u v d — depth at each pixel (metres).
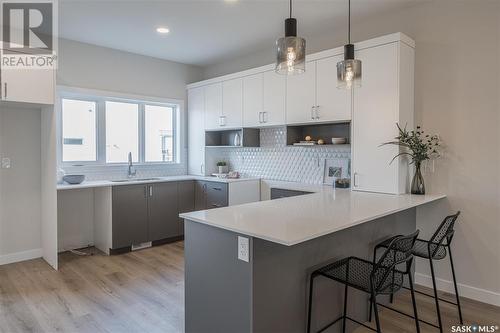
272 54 4.58
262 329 1.81
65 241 4.29
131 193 4.25
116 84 4.63
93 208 4.49
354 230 2.44
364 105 3.27
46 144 3.83
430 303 2.89
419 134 3.19
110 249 4.12
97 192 4.38
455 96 3.03
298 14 3.46
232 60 5.14
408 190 3.26
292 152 4.45
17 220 3.88
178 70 5.32
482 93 2.88
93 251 4.27
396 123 3.06
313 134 4.12
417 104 3.25
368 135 3.25
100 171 4.58
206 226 2.04
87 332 2.39
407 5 3.23
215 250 1.98
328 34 3.97
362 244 2.52
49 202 3.78
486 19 2.85
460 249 3.04
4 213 3.80
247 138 4.64
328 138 3.98
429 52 3.17
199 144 5.24
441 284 3.15
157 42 4.33
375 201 2.73
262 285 1.81
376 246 2.53
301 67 2.00
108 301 2.86
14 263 3.81
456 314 2.71
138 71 4.85
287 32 2.02
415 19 3.26
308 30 3.92
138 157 5.07
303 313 2.06
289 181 4.48
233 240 1.87
